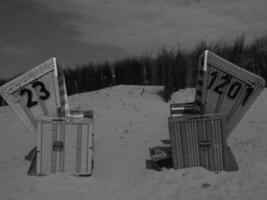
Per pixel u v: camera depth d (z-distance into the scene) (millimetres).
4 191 5402
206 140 6582
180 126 6609
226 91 6840
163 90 16531
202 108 6668
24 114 7297
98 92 17844
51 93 7230
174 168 6656
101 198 5441
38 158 6625
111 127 11789
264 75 15867
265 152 7438
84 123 6703
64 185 6008
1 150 9188
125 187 6086
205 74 6641
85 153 6703
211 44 17219
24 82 7137
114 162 7902
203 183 5809
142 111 13922
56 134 6668
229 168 6488
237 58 16078
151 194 5570
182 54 17375
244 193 5074
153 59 18719
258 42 16938
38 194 5344
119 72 19688
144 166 7418
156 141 9711
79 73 20266
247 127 10219
